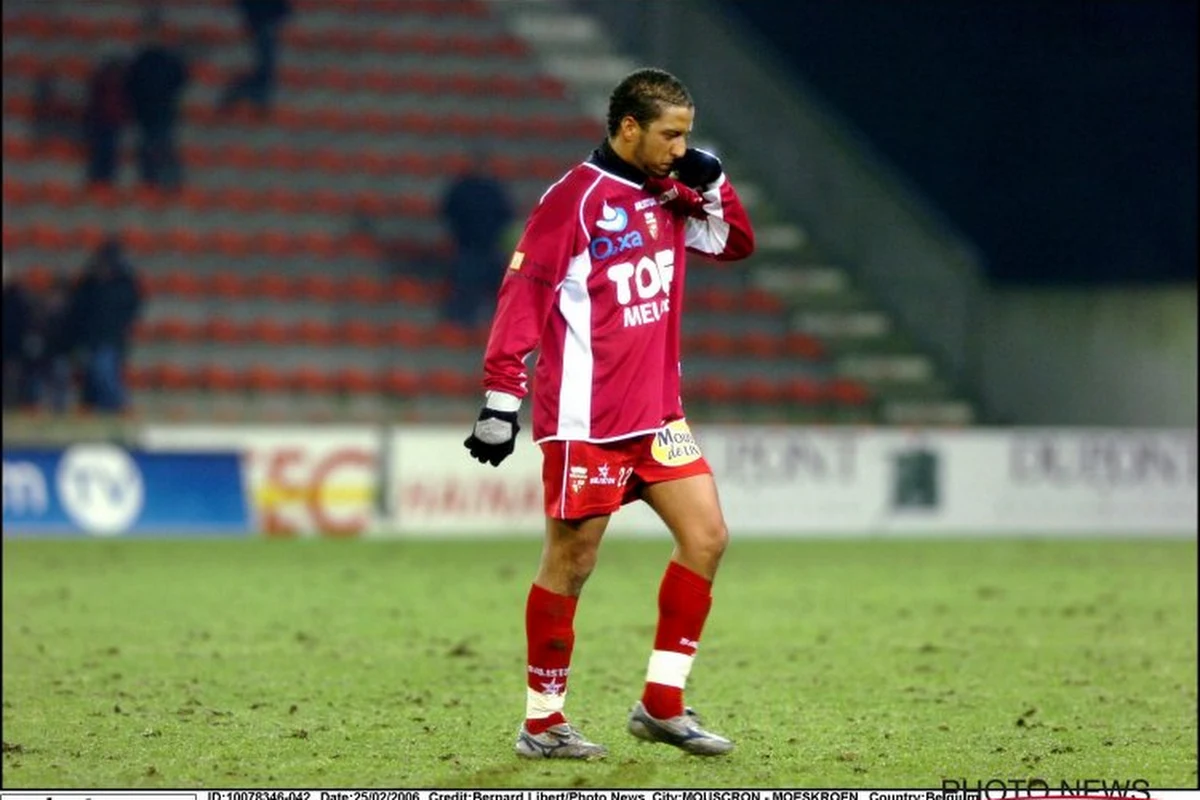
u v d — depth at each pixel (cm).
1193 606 3869
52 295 6581
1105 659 3059
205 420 6631
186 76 7619
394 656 3028
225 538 5488
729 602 3897
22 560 4709
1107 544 5547
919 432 5916
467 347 7200
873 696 2641
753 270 7694
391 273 7562
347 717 2405
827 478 5859
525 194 8100
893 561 4906
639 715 2084
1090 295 6625
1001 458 5956
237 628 3391
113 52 8238
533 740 2098
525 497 5734
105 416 6228
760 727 2361
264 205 7681
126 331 6356
